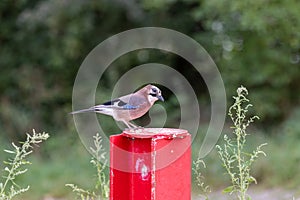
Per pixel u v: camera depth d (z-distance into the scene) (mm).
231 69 17188
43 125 17250
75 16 17375
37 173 12258
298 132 14031
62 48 17891
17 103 18172
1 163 12414
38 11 17312
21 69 18344
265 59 16969
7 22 18891
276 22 15953
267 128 16203
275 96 16891
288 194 10523
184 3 18406
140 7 18000
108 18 18281
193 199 8469
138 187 5113
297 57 17109
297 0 15711
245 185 5793
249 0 15555
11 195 5680
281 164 11672
